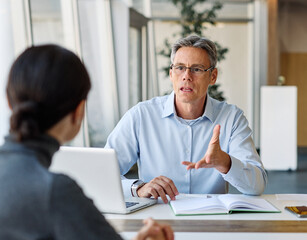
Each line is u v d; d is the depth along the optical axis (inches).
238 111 86.0
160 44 343.0
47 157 30.7
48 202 27.6
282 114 273.0
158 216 62.1
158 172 85.1
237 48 355.9
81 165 62.2
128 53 268.2
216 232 54.1
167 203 70.2
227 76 357.7
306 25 380.2
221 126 85.0
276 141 274.1
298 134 390.9
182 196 74.3
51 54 31.4
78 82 31.9
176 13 341.7
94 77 214.7
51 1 163.6
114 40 250.2
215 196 74.2
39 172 28.9
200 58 78.2
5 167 29.0
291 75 385.1
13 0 136.7
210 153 66.3
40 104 30.5
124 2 262.7
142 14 308.3
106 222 30.0
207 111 84.1
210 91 271.6
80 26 197.0
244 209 63.7
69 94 31.3
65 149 62.4
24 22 143.7
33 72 30.6
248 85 358.3
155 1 339.6
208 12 285.3
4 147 30.2
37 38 154.6
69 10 180.5
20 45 140.7
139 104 88.7
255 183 73.3
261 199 71.0
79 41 187.9
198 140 84.5
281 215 62.6
